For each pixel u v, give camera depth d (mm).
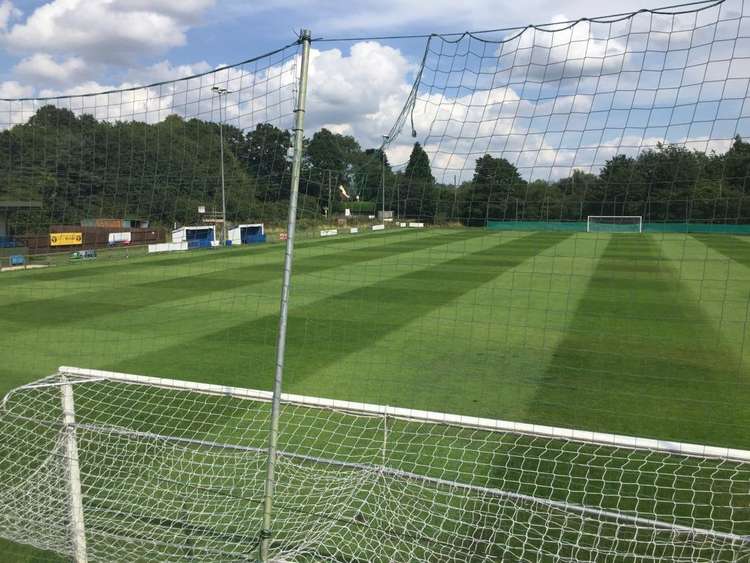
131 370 7910
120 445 4973
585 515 4031
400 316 11625
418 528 3814
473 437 5309
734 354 8531
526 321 11062
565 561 3504
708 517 4016
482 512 4023
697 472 4664
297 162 3012
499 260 20734
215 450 4902
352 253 22625
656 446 3238
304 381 7402
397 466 4730
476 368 7945
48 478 4363
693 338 9555
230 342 9484
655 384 7215
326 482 4324
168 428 5531
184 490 4250
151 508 4016
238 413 5895
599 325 10641
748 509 4105
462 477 4566
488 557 3547
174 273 17969
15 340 9773
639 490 4395
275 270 18594
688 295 13625
